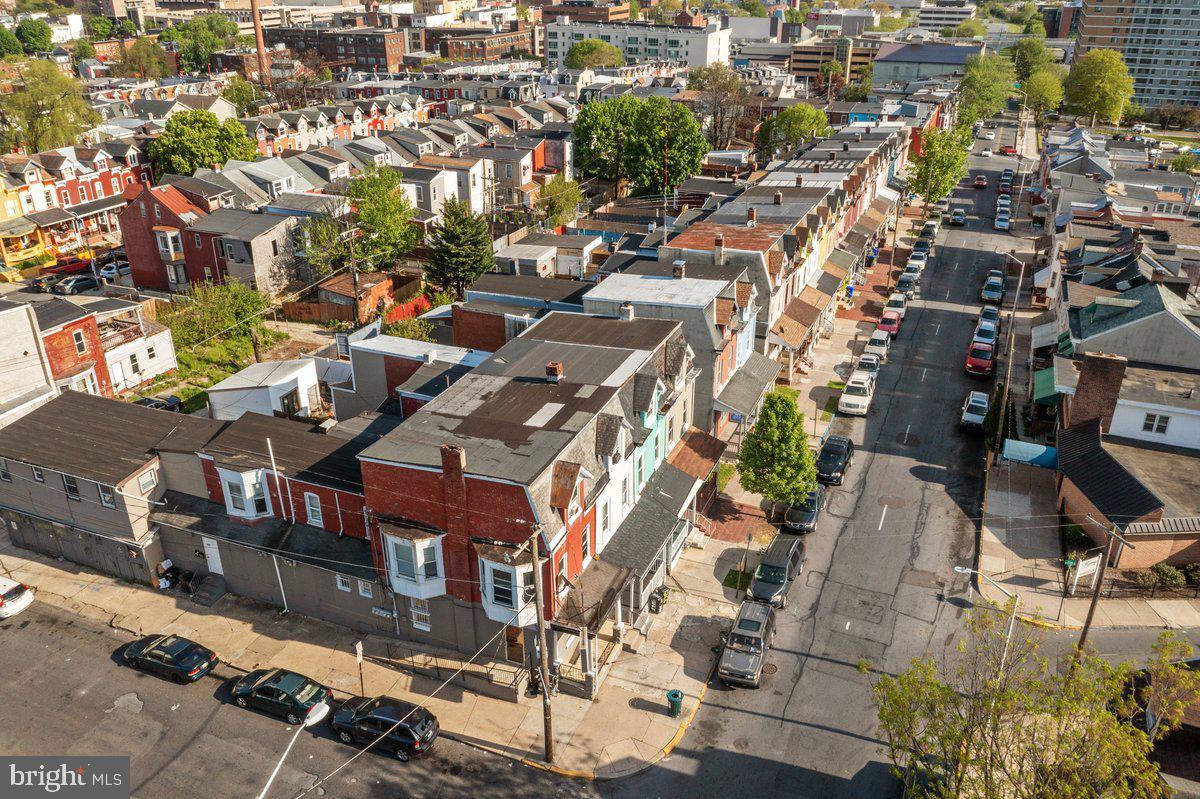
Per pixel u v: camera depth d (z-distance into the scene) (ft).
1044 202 351.25
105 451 133.80
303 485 122.62
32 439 137.39
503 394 123.85
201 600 129.80
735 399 159.33
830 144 327.88
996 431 174.09
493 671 112.88
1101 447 148.36
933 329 234.58
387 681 113.91
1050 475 162.91
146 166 358.02
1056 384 162.71
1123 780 72.33
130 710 109.50
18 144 387.55
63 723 107.14
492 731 105.81
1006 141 531.09
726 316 154.81
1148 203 296.51
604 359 134.00
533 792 97.60
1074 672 79.56
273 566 125.18
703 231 199.11
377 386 157.79
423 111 508.94
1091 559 127.24
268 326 238.07
